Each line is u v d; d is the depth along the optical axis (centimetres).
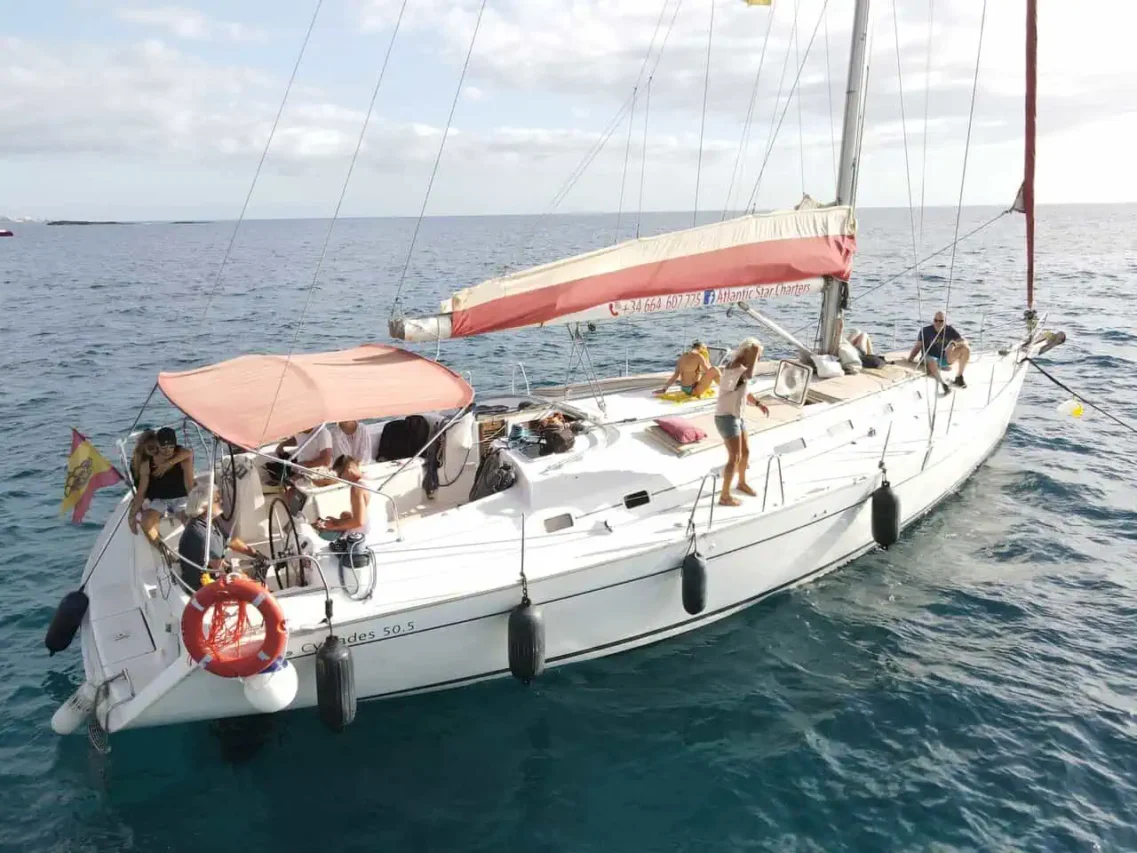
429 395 637
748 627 767
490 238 10106
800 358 1041
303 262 6200
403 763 604
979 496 1063
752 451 830
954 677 699
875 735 633
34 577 888
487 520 708
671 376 1022
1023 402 1532
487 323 718
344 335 2498
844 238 880
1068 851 523
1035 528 972
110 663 602
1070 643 746
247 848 531
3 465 1259
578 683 690
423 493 767
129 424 1503
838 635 758
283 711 641
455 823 552
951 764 601
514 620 611
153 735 627
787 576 800
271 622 532
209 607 530
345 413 590
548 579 637
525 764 605
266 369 680
